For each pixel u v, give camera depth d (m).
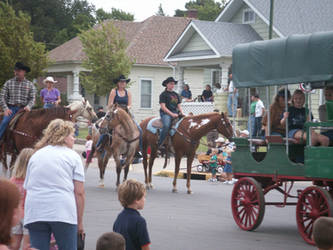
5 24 39.81
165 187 18.16
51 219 6.33
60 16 77.25
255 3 33.09
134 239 6.19
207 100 34.62
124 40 41.31
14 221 3.84
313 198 10.10
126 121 16.39
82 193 6.64
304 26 32.09
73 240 6.48
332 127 9.91
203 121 16.14
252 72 11.50
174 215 12.83
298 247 9.73
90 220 11.88
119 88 16.89
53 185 6.42
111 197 15.34
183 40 35.56
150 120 17.22
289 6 33.12
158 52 46.69
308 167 9.95
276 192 17.66
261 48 11.28
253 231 11.23
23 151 7.43
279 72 10.84
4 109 14.41
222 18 36.50
